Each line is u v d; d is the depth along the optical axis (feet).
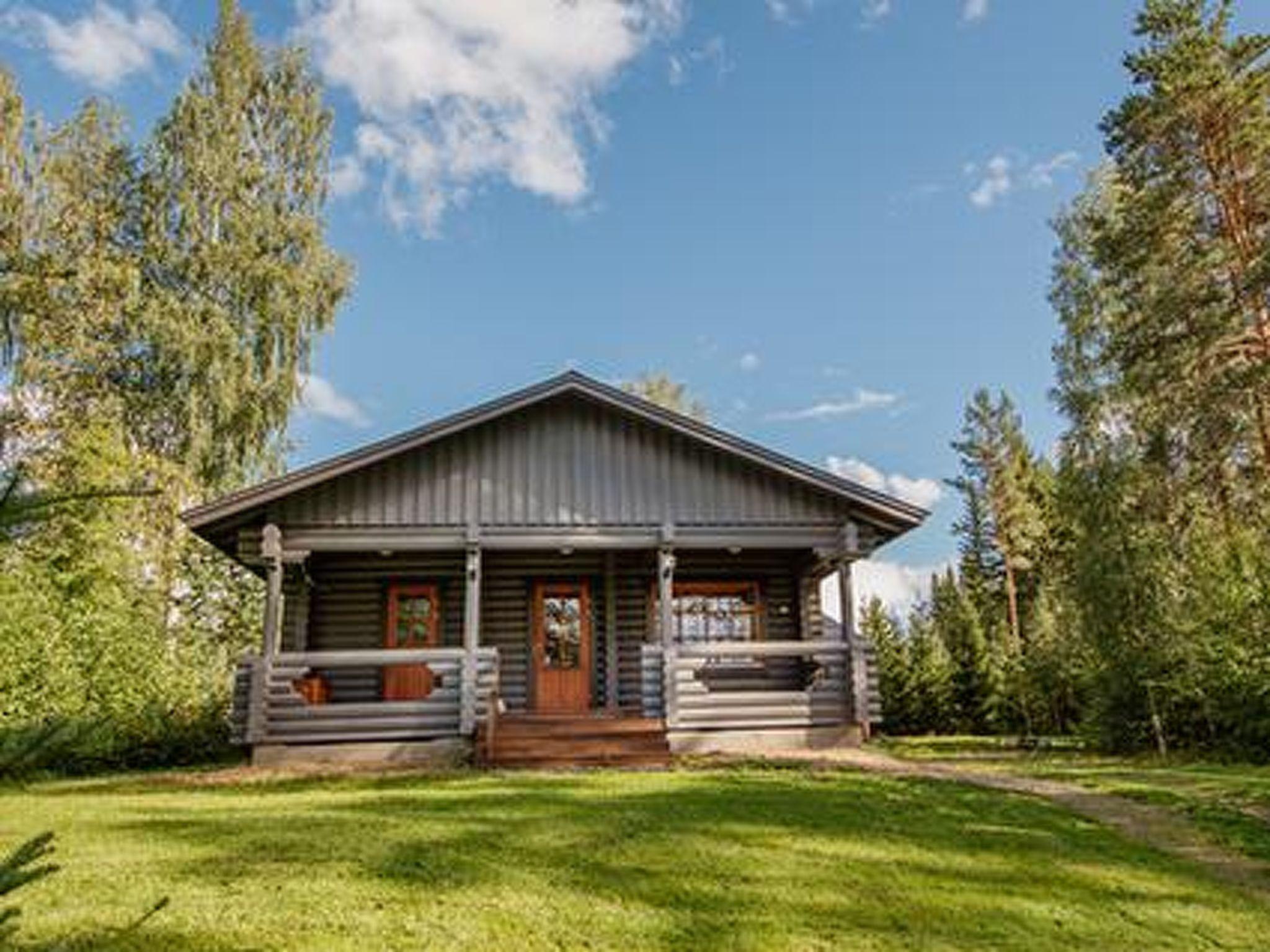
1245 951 15.89
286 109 73.82
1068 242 79.41
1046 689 71.46
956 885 18.83
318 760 38.93
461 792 28.32
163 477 60.44
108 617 43.45
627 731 39.32
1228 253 54.95
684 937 15.33
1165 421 57.67
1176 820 26.78
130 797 28.55
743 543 43.73
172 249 68.13
